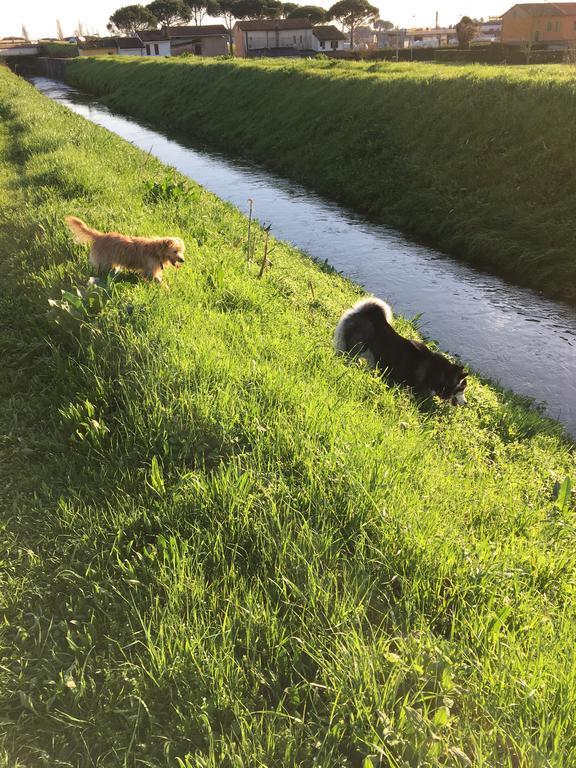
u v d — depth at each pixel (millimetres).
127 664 2791
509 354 9562
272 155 23938
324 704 2617
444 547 3426
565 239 12688
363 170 19234
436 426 5805
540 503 4750
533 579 3486
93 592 3213
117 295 6141
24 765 2418
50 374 5266
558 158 14641
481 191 15312
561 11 74625
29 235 8359
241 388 4949
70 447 4387
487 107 17578
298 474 4059
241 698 2646
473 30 66250
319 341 6781
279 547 3367
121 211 9969
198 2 133500
